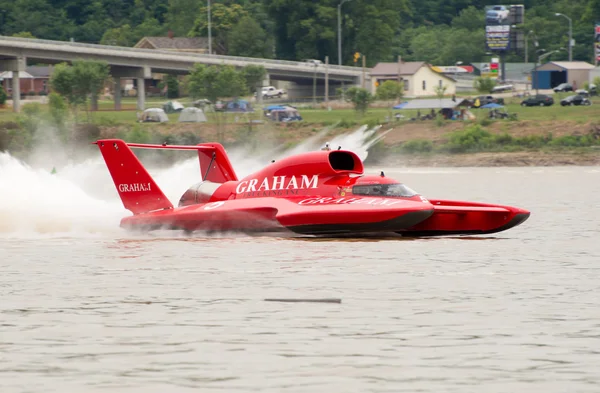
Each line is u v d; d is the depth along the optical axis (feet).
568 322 183.62
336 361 158.20
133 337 174.29
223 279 233.96
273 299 207.41
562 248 289.94
